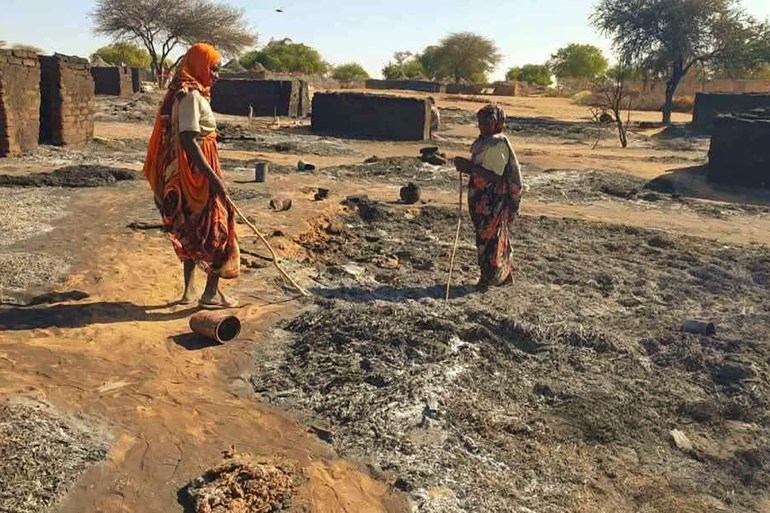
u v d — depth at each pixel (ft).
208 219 19.48
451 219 38.14
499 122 23.47
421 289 24.47
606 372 19.06
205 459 13.12
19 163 47.78
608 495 13.57
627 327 22.33
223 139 72.28
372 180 50.72
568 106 184.75
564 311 22.93
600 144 95.76
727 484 14.65
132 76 145.38
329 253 29.32
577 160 68.80
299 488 12.44
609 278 27.66
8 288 21.18
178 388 15.75
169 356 17.34
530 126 118.62
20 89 50.34
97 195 37.09
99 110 100.89
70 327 18.60
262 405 15.39
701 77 168.76
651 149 89.76
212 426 14.30
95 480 12.10
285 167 53.88
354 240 32.14
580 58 322.34
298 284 23.66
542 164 64.08
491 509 12.42
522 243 33.30
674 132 114.21
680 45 139.95
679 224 40.96
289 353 18.08
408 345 18.52
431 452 13.96
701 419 17.10
